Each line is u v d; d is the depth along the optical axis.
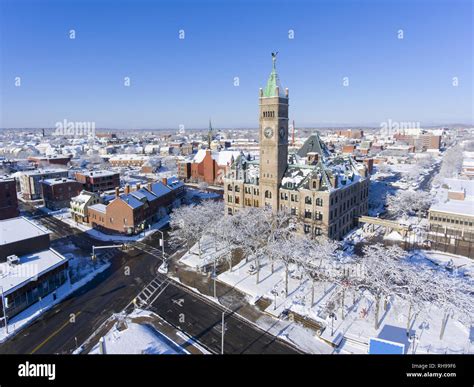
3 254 74.75
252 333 59.31
